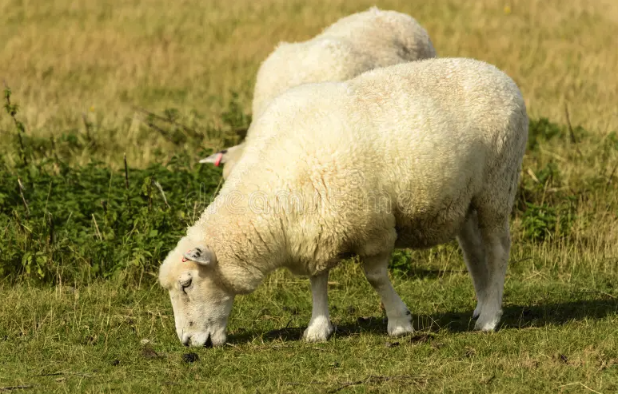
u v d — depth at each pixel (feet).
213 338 48.37
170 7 184.85
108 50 146.82
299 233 46.85
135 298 58.08
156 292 59.52
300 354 47.16
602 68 129.80
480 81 49.73
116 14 175.32
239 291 48.32
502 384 41.45
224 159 59.06
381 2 185.06
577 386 40.83
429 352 46.73
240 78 130.11
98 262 62.18
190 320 47.83
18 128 77.97
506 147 49.90
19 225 64.08
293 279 62.08
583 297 57.21
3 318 52.95
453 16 171.63
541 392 40.55
